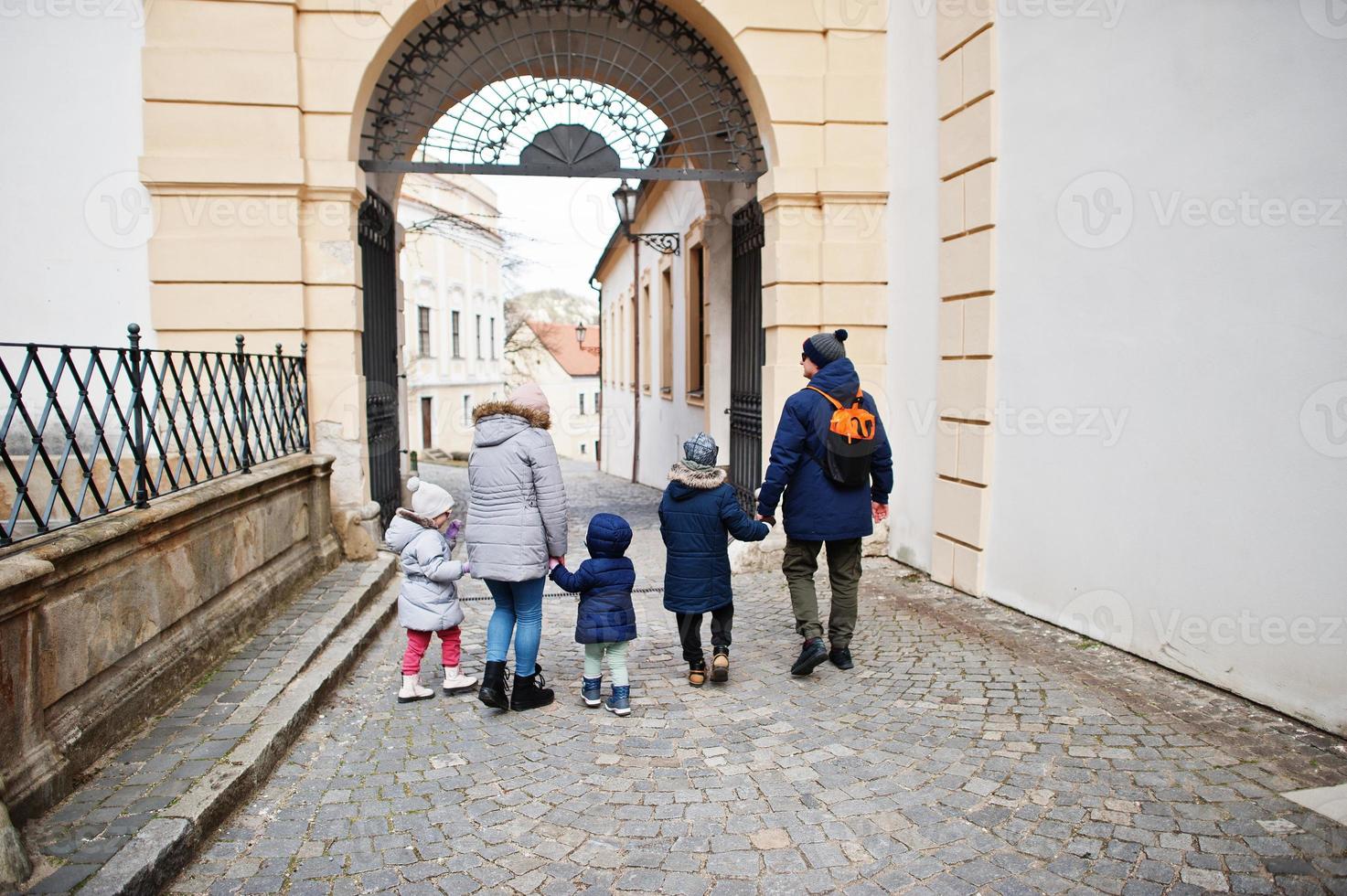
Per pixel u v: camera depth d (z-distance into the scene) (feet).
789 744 12.00
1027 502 17.37
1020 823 9.62
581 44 28.96
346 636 16.03
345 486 21.65
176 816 9.09
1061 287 16.11
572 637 17.93
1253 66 12.01
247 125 20.61
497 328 122.21
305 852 9.35
